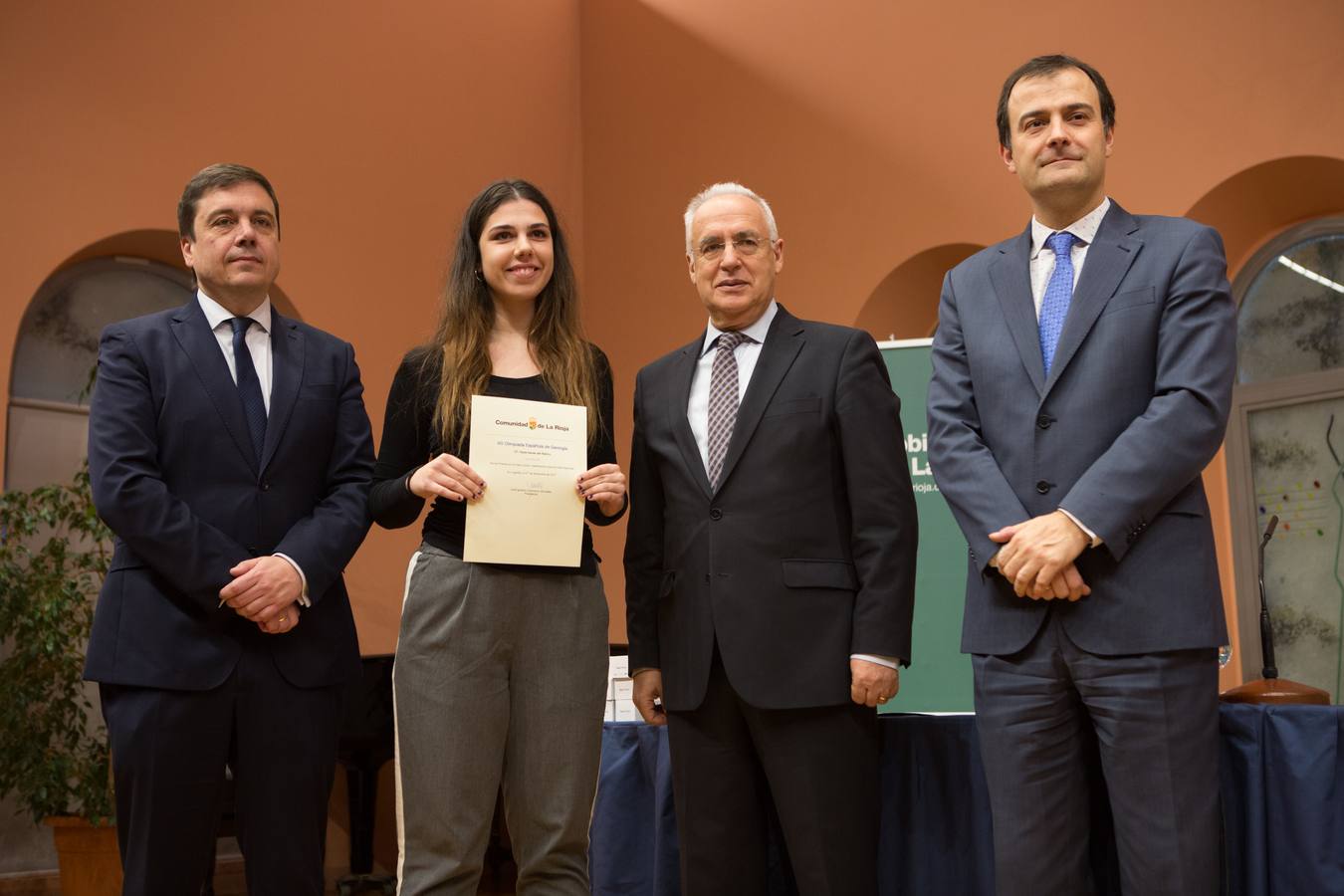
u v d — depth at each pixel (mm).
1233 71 5559
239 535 2375
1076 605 2139
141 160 5926
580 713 2318
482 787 2250
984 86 6309
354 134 6738
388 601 6441
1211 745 2109
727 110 7270
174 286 6398
